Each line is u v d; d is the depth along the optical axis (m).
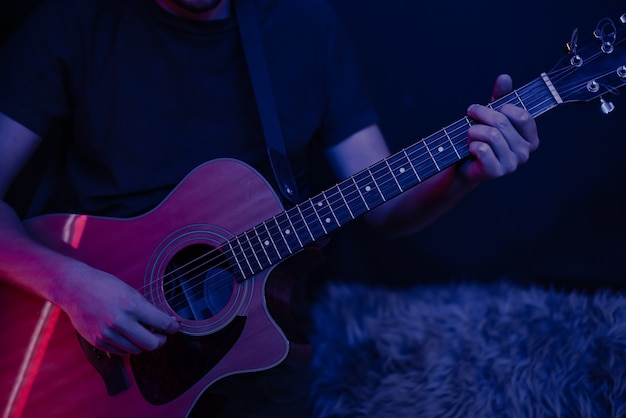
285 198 1.27
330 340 1.64
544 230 1.82
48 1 1.38
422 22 1.82
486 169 1.10
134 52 1.34
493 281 1.88
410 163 1.14
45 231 1.29
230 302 1.19
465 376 1.45
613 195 1.73
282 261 1.21
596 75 1.10
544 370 1.41
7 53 1.35
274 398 1.34
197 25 1.33
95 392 1.21
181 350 1.19
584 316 1.50
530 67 1.74
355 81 1.49
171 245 1.24
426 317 1.66
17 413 1.22
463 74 1.81
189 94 1.36
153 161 1.34
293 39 1.42
